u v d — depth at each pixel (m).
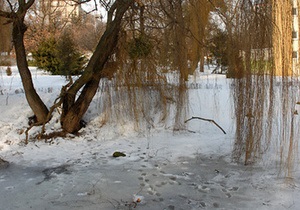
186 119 8.28
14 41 7.70
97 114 8.95
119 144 7.56
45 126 8.14
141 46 7.96
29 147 7.25
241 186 4.99
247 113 5.53
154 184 5.14
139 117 8.52
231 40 5.68
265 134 5.55
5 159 6.45
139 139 7.93
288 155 5.32
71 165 6.09
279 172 5.39
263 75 5.30
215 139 7.75
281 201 4.42
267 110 5.39
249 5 5.34
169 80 7.91
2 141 7.50
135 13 7.63
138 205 4.41
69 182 5.23
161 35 7.38
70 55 12.84
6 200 4.60
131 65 8.34
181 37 6.89
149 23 7.54
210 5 6.68
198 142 7.54
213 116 8.98
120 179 5.34
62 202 4.52
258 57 5.30
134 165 6.04
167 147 7.20
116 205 4.41
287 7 4.96
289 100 5.17
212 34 6.95
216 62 8.75
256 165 5.82
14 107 8.91
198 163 6.09
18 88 11.59
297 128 5.77
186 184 5.12
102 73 8.10
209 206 4.36
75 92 7.88
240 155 5.97
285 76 5.11
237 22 5.50
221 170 5.70
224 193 4.77
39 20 11.20
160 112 8.77
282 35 5.02
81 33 12.34
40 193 4.82
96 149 7.18
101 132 8.32
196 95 9.75
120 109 8.67
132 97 8.45
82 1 8.16
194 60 7.43
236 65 5.56
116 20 7.69
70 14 9.26
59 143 7.57
